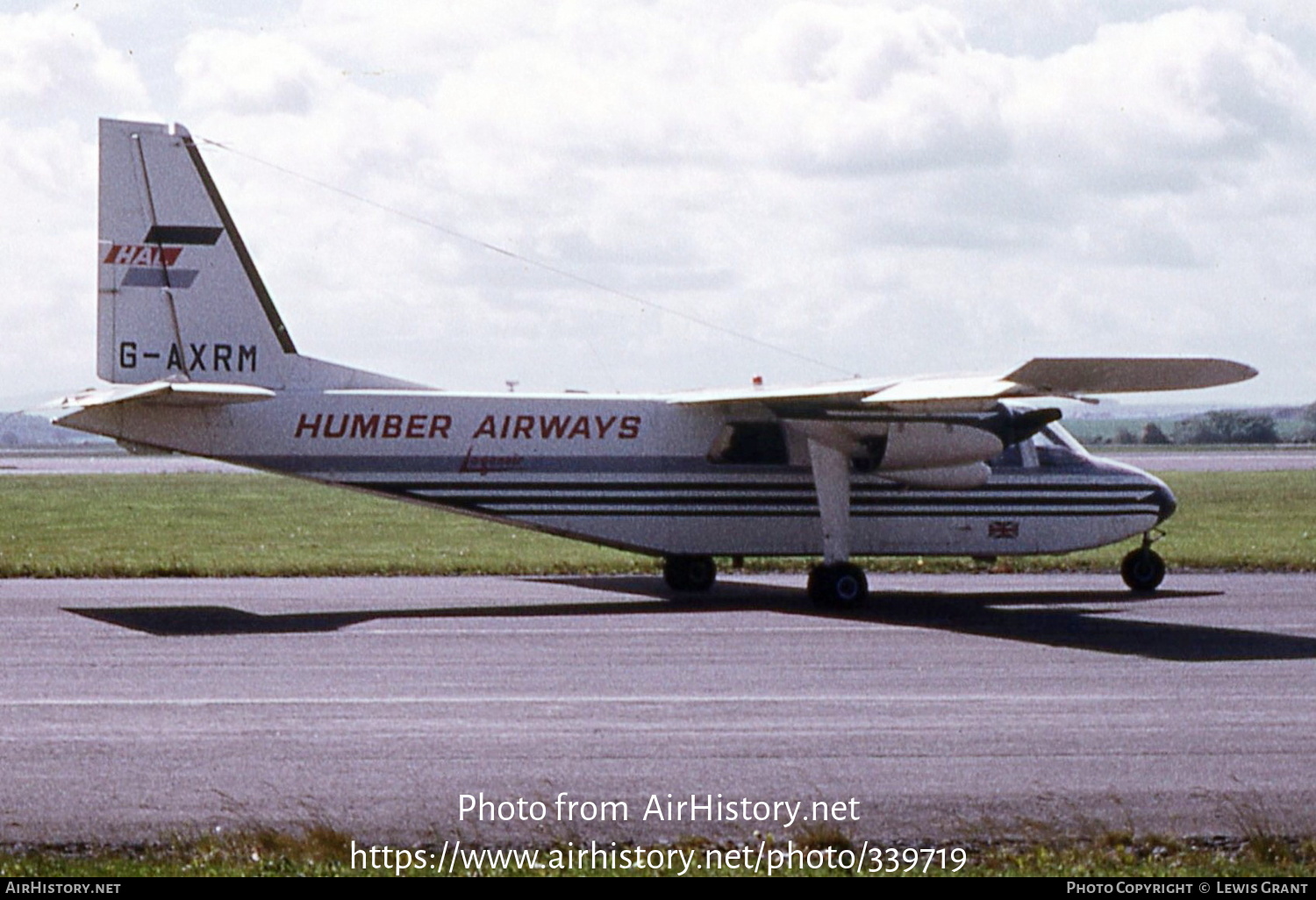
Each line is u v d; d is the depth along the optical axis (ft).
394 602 70.33
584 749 38.19
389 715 42.16
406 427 67.82
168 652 53.06
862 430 70.33
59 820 31.86
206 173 65.92
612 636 58.18
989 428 71.77
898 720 41.83
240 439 65.51
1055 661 52.11
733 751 38.09
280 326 66.95
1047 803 33.58
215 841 30.30
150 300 65.00
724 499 72.08
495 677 48.32
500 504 69.15
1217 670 50.19
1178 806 33.32
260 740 38.93
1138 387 58.39
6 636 56.85
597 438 70.33
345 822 31.99
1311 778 35.63
